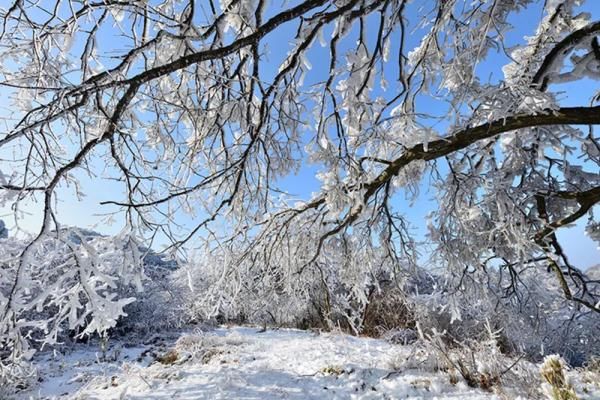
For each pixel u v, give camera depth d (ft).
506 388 15.71
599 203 14.06
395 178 16.72
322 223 17.78
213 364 24.02
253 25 11.01
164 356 28.63
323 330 38.88
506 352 21.95
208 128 12.44
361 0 10.19
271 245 18.29
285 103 13.93
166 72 6.95
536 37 14.69
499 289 18.62
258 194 14.84
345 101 12.32
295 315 36.65
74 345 38.99
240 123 13.70
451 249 16.22
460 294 18.60
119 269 7.38
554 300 19.58
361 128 13.80
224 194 14.51
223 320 55.26
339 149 13.07
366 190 13.73
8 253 7.13
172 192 10.04
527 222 14.19
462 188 15.02
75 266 6.39
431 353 19.13
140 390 19.75
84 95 6.59
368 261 18.29
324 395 18.16
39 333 33.99
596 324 22.41
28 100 9.42
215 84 12.07
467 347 17.99
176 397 18.44
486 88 11.71
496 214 14.75
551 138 15.07
